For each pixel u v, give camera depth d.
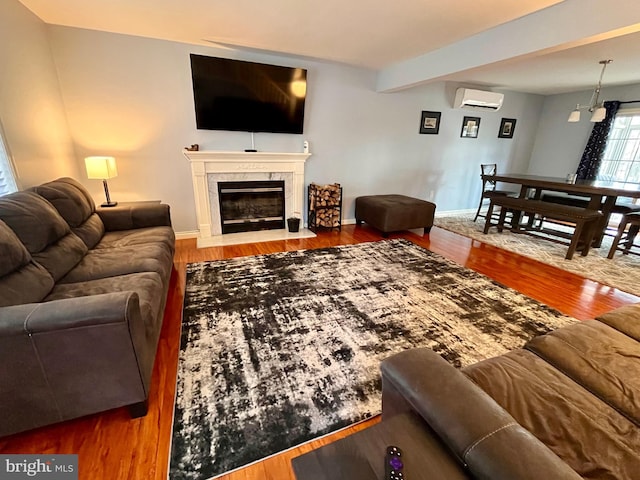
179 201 3.93
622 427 0.92
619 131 5.44
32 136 2.54
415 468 0.70
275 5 2.49
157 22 2.90
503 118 6.04
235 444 1.31
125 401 1.36
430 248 4.00
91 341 1.21
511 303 2.60
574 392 1.05
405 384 0.90
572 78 4.76
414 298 2.63
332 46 3.47
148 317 1.53
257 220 4.40
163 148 3.67
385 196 5.00
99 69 3.21
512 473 0.62
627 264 3.57
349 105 4.57
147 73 3.39
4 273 1.42
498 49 2.80
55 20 2.85
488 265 3.46
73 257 2.02
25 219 1.73
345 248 3.85
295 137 4.35
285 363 1.80
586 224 3.93
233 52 3.67
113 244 2.46
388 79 4.37
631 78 4.70
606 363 1.18
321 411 1.49
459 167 5.95
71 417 1.31
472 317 2.36
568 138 6.07
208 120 3.71
